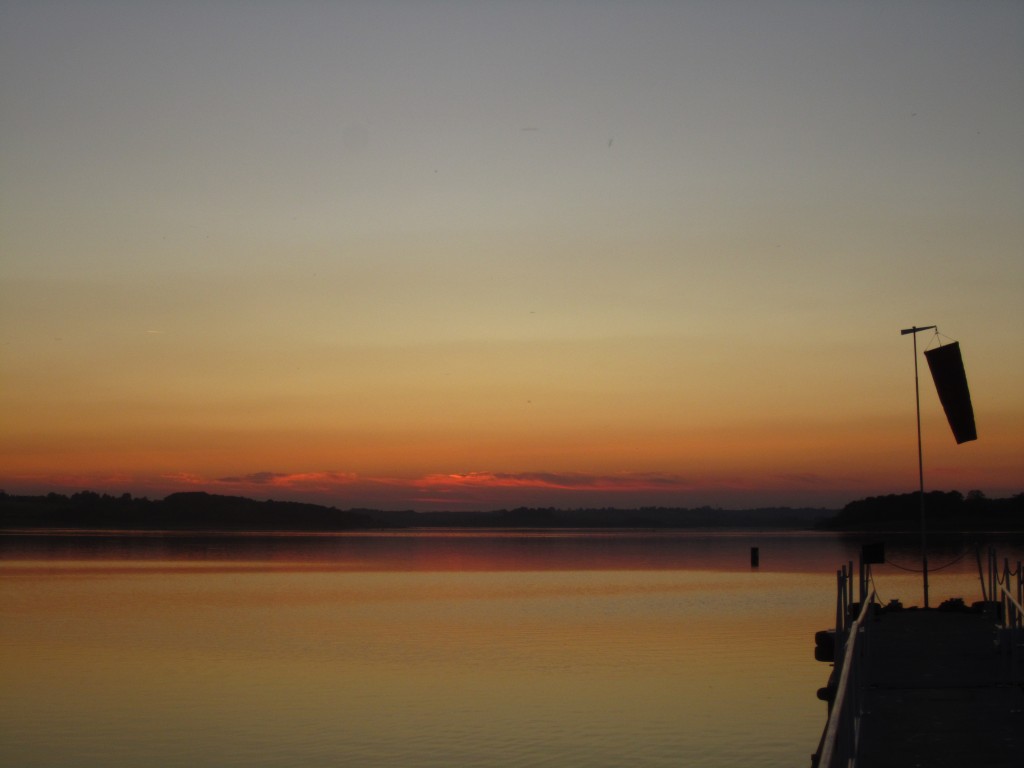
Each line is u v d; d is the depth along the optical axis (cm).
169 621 5250
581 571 9625
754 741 2669
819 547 16100
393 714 2973
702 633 4672
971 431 2750
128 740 2694
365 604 6200
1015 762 1262
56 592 7000
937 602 5678
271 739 2689
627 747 2608
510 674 3597
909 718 1481
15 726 2831
